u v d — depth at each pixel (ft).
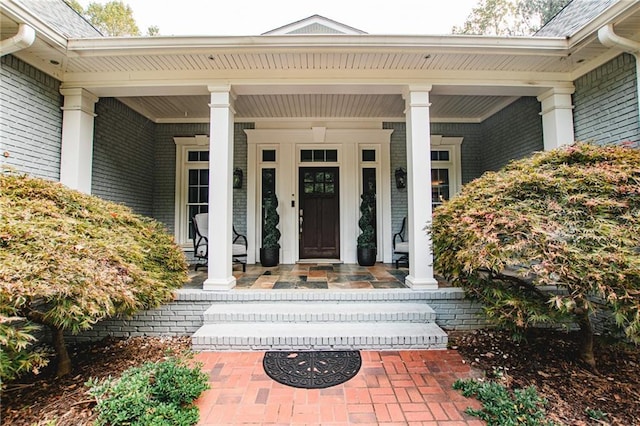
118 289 7.68
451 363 8.98
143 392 6.50
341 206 20.26
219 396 7.35
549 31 14.57
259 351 9.73
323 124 20.22
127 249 9.05
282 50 11.25
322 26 20.61
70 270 7.01
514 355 9.45
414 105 12.65
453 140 20.97
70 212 9.21
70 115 12.57
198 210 20.74
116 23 43.21
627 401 7.06
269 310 10.98
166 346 10.43
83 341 10.96
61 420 6.48
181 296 11.52
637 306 6.32
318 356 9.41
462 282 9.85
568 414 6.58
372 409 6.89
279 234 19.13
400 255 20.15
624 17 9.25
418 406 7.00
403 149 20.75
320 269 17.43
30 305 7.12
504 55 11.56
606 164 8.77
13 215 7.66
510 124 17.74
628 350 9.18
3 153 10.14
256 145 20.24
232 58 11.74
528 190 8.96
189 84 12.59
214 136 12.50
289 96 16.53
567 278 7.06
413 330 10.24
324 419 6.56
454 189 21.01
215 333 9.97
